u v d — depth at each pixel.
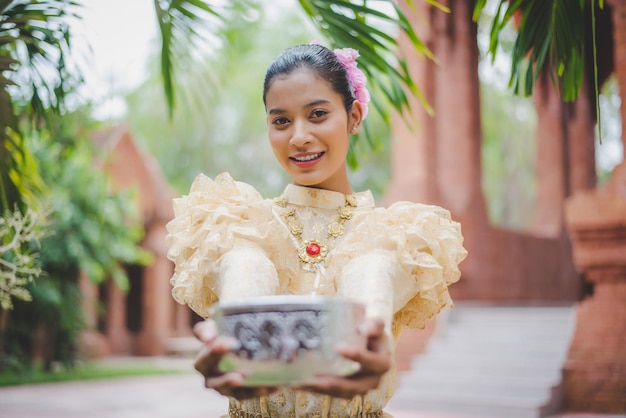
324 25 3.38
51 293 13.45
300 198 1.88
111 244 15.19
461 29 13.67
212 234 1.67
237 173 30.45
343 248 1.69
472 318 11.98
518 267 15.20
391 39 3.37
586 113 17.36
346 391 1.23
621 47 9.16
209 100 4.96
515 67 3.04
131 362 20.83
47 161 11.89
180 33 3.79
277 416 1.77
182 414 10.27
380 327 1.26
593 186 17.73
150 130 29.48
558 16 2.88
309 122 1.74
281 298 1.25
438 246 1.71
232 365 1.23
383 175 28.78
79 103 4.55
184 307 25.64
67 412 10.33
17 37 3.23
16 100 4.10
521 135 30.78
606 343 9.31
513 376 9.95
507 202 32.56
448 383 10.19
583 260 9.16
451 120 13.66
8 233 3.28
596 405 9.27
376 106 3.59
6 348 13.84
